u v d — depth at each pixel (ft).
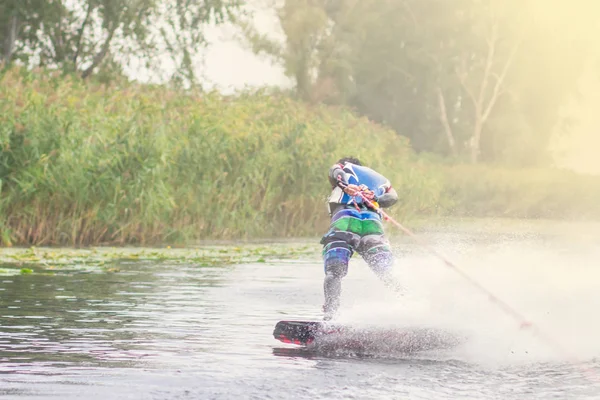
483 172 421.59
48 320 80.79
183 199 197.88
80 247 171.01
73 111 187.62
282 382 54.85
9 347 66.13
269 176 219.41
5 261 141.69
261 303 95.81
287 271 134.72
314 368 59.57
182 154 200.85
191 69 301.02
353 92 561.84
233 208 213.25
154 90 249.34
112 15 291.99
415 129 579.89
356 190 77.36
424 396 51.37
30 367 58.49
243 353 65.10
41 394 50.62
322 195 228.84
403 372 58.34
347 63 541.34
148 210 181.78
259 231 215.31
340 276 76.38
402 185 269.03
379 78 571.28
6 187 172.55
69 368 58.39
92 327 76.84
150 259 152.46
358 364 61.21
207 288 110.01
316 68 538.06
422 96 574.97
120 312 87.10
